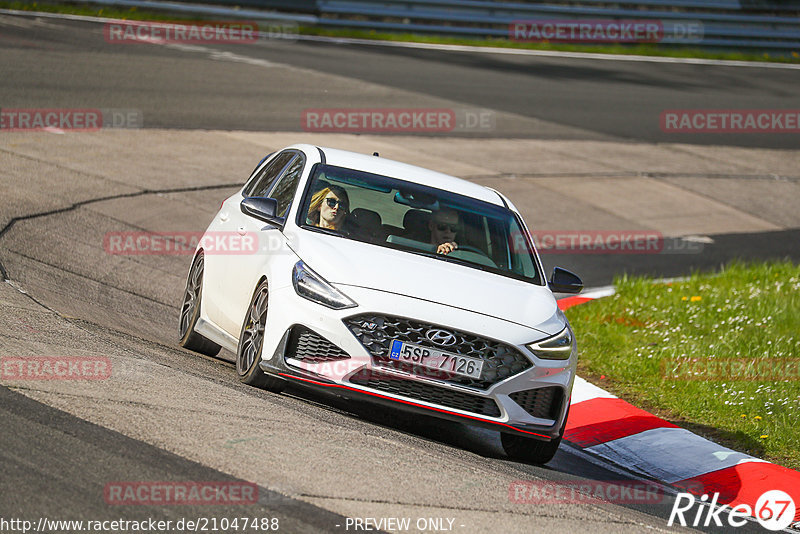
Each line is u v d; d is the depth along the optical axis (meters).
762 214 74.44
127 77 77.56
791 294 49.38
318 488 17.97
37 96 66.12
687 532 20.84
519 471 23.39
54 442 17.81
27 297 29.62
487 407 23.38
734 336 40.69
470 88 97.94
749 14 138.25
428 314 23.17
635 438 29.41
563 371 24.27
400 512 17.59
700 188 78.44
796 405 32.56
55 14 99.31
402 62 105.81
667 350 37.91
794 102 112.94
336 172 28.06
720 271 57.28
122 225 45.75
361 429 22.72
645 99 105.81
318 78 90.75
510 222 28.73
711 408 32.59
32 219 42.19
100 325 28.92
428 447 22.88
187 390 22.62
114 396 21.00
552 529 18.44
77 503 15.59
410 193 28.09
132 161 56.81
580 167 77.81
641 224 66.38
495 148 78.56
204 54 93.44
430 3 121.81
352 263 24.34
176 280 40.41
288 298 23.94
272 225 26.39
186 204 51.75
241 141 65.94
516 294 25.30
